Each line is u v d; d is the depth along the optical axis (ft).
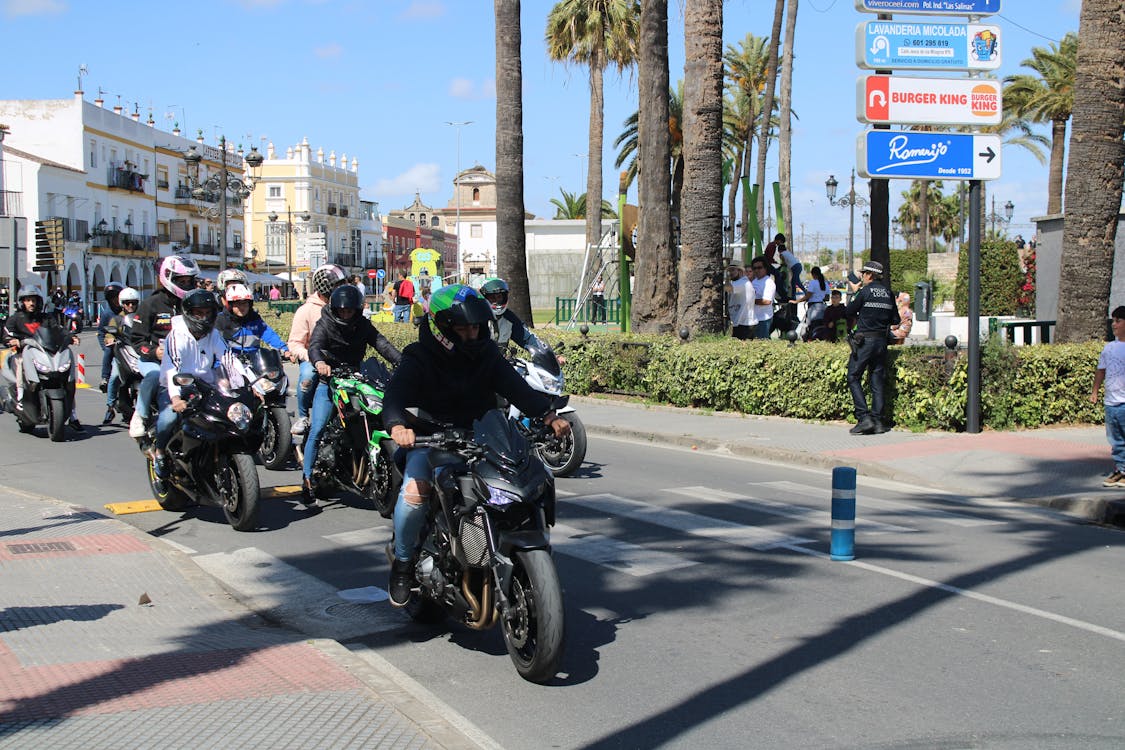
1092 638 20.10
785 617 21.52
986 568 25.30
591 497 34.42
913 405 46.52
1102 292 51.08
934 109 46.75
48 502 33.09
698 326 62.08
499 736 15.81
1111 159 50.34
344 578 25.32
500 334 35.94
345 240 344.49
